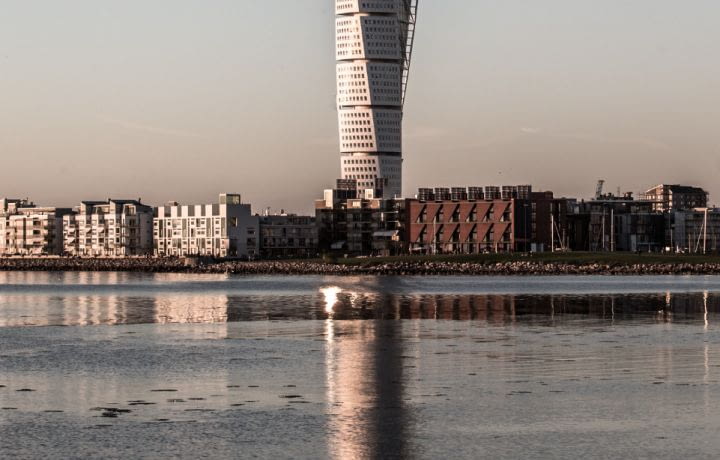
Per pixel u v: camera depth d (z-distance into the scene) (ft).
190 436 323.57
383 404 369.09
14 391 398.83
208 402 374.84
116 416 351.67
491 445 312.50
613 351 505.66
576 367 451.12
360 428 333.01
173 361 481.05
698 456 298.97
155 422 342.23
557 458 298.97
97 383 416.87
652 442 313.94
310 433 326.85
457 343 546.67
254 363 471.62
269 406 366.84
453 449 308.81
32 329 647.56
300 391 395.55
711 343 536.83
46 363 476.13
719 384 403.54
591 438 319.47
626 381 411.75
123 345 550.36
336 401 374.84
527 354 496.64
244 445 313.12
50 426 336.70
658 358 478.18
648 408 358.84
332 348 528.63
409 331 615.98
